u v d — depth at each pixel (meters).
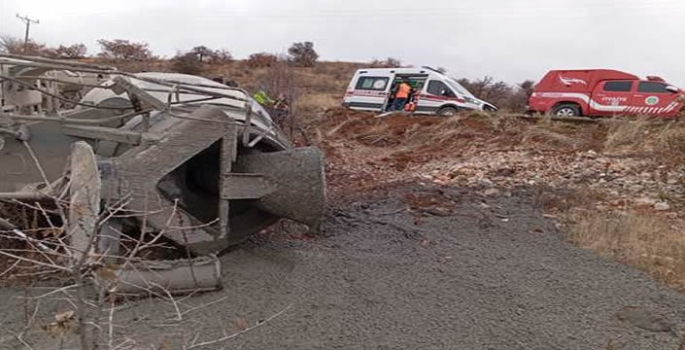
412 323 4.30
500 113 15.95
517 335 4.19
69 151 4.92
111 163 4.50
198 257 4.83
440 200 8.64
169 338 3.82
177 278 4.45
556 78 18.08
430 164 12.42
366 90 20.98
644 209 8.31
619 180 10.01
